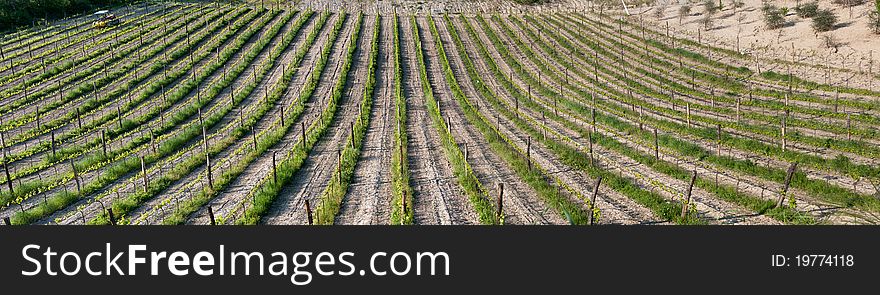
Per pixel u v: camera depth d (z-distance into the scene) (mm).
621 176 24203
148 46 54281
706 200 21531
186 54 52469
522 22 65812
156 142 31484
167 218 20953
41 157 29031
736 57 45938
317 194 23344
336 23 66438
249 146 30344
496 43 58000
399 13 73750
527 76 46469
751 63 44250
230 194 23719
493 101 39562
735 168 24688
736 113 33438
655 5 66312
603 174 24297
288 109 38781
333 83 45562
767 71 41875
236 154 29234
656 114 34500
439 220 20266
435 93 42781
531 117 35250
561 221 19922
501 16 70500
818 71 40625
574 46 54625
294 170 26078
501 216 19156
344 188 23609
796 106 34375
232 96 39531
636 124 32219
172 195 23750
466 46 57938
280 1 78938
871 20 46031
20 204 22938
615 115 34719
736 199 21219
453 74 48281
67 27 61562
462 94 41844
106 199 23484
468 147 29500
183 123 35594
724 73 42844
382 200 22391
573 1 77812
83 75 44812
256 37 60188
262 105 39375
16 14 63219
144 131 33406
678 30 55500
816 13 50500
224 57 51438
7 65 47312
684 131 30266
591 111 34781
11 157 28406
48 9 67000
